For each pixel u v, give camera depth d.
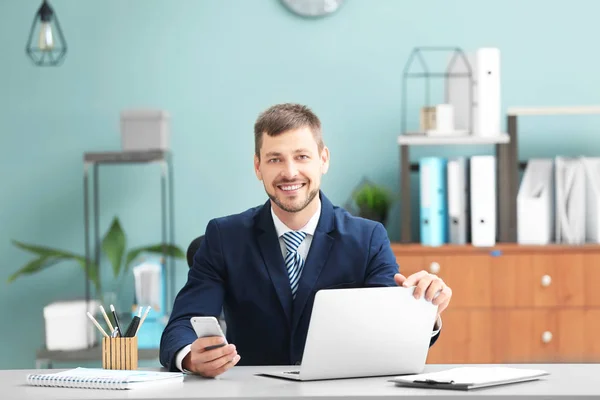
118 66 4.82
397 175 4.75
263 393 1.86
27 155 4.85
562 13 4.73
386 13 4.75
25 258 4.86
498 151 4.39
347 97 4.77
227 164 4.82
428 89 4.75
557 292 4.21
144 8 4.81
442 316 4.22
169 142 4.81
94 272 4.61
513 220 4.36
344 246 2.52
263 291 2.49
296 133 2.35
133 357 2.27
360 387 1.94
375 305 2.06
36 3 4.82
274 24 4.79
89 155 4.39
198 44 4.80
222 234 2.55
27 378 2.05
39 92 4.83
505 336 4.21
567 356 4.20
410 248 4.22
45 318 4.30
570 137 4.73
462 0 4.74
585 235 4.38
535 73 4.74
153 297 4.52
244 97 4.80
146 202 4.84
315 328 2.01
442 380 1.91
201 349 2.11
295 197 2.36
